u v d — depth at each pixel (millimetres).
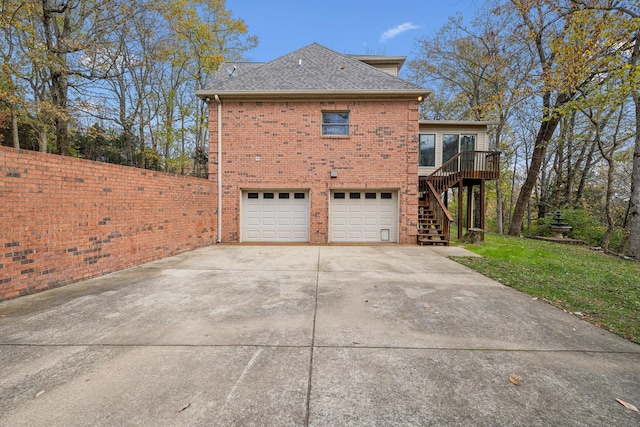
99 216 5547
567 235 16500
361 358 2576
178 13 16297
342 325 3287
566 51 9016
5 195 4023
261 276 5535
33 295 4281
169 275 5570
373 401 2010
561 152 18531
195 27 17406
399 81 10570
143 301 4062
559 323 3404
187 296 4297
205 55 18250
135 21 12555
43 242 4523
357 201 10594
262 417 1847
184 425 1769
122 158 21312
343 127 10438
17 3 9680
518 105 15320
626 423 1829
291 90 9961
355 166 10297
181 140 19328
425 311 3742
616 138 14078
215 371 2352
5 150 4023
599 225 17297
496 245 9773
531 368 2443
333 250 8758
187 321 3365
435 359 2572
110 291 4523
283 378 2266
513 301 4168
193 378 2256
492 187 22047
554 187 19625
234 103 10312
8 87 10680
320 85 10367
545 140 14555
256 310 3740
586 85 10891
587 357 2637
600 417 1879
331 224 10555
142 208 6695
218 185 10305
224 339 2918
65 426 1747
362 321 3404
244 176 10336
